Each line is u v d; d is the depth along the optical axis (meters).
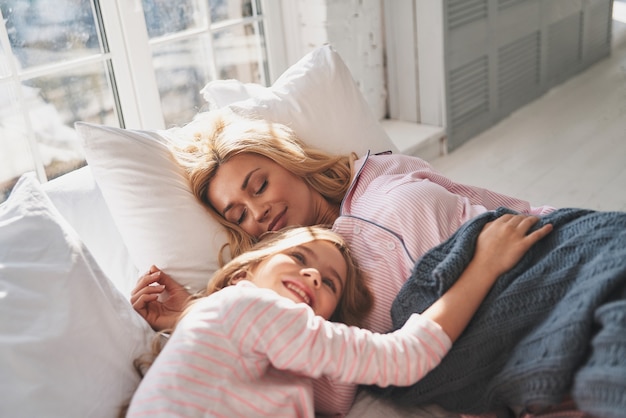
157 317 1.26
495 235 1.16
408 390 1.12
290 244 1.20
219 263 1.37
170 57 2.32
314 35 2.71
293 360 0.97
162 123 2.27
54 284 1.05
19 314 0.99
